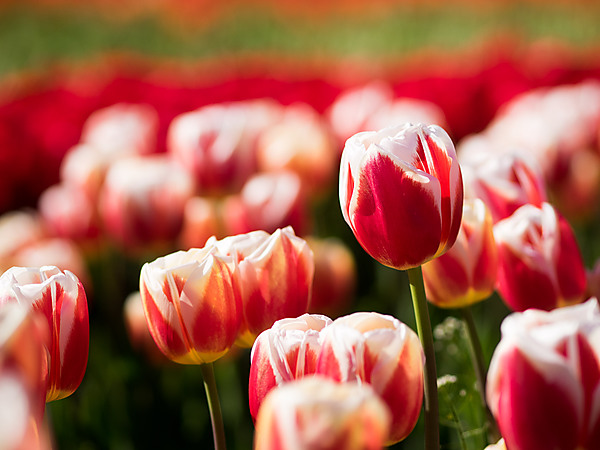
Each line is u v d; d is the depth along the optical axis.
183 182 1.37
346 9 9.56
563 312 0.57
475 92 2.33
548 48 4.48
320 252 1.34
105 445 1.29
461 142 2.28
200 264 0.66
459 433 0.76
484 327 1.27
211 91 2.56
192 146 1.47
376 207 0.65
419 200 0.64
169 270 0.67
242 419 1.30
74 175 1.59
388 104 2.10
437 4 9.34
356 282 1.87
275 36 8.91
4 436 0.49
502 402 0.57
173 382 1.39
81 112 2.28
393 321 0.60
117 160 1.60
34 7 9.34
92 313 1.72
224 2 9.52
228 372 1.32
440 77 2.55
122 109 2.23
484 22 8.66
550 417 0.56
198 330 0.66
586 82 2.47
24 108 2.27
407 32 8.59
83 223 1.57
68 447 1.21
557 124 1.61
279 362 0.61
